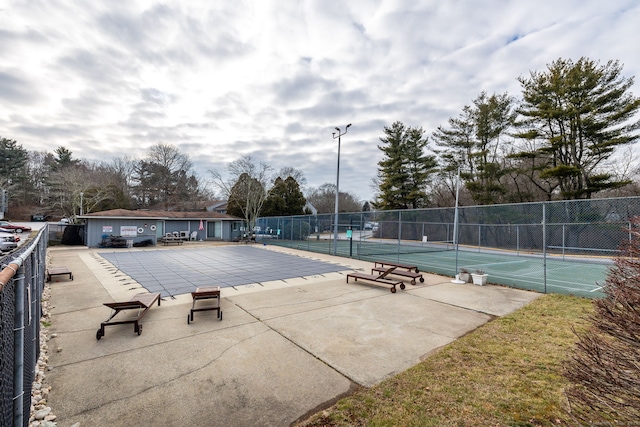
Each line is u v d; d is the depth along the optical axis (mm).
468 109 28953
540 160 25406
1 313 1664
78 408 3029
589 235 14398
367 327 5500
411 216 25500
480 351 4344
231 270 12023
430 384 3436
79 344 4664
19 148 45000
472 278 9633
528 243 19234
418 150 32531
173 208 43969
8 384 2002
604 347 2340
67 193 32250
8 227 24797
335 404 3098
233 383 3543
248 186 31406
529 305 6938
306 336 5043
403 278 10664
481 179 27906
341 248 20672
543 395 3141
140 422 2824
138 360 4137
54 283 9297
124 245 21359
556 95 21250
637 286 2311
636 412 2035
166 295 7906
